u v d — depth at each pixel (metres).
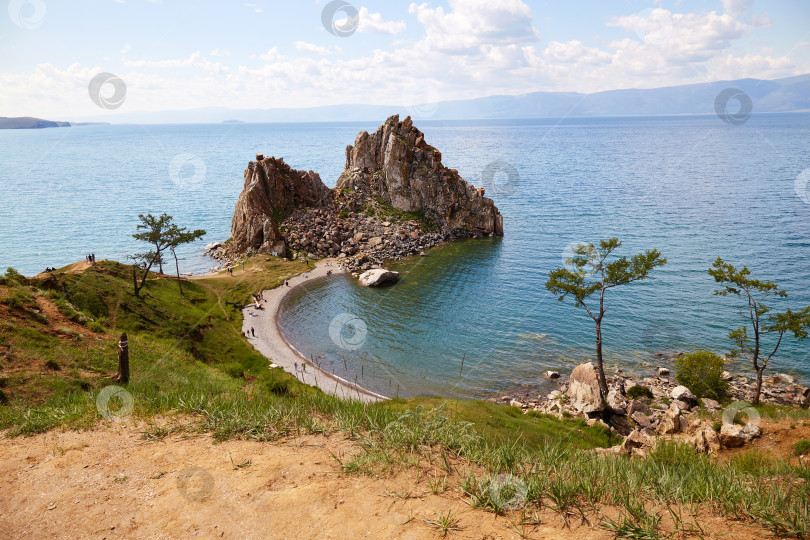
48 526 7.46
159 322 58.91
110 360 27.23
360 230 134.75
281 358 65.69
